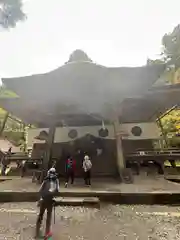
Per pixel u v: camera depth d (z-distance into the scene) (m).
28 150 20.69
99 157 16.66
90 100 14.93
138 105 17.25
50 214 5.33
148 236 5.14
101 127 18.08
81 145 17.55
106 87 13.97
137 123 18.56
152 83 13.98
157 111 18.83
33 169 17.78
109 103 14.65
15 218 6.70
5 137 31.00
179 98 15.00
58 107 16.05
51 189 5.50
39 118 20.33
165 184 10.77
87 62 13.34
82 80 13.58
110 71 13.03
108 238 5.04
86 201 8.01
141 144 17.78
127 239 4.98
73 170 11.79
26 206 8.19
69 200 8.20
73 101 15.27
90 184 11.08
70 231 5.49
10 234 5.36
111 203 8.45
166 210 7.36
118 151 12.76
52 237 5.09
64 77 13.51
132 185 10.52
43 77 13.59
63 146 17.94
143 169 15.48
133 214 6.95
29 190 9.60
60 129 18.75
